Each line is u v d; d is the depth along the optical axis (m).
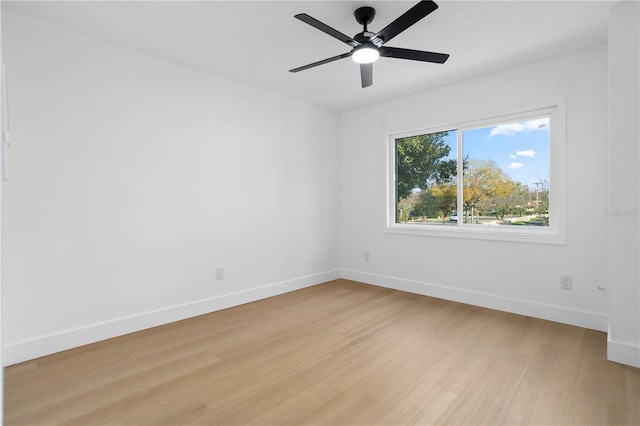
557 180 3.03
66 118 2.50
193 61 3.09
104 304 2.70
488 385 2.02
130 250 2.84
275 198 3.97
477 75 3.40
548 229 3.15
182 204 3.16
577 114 2.88
